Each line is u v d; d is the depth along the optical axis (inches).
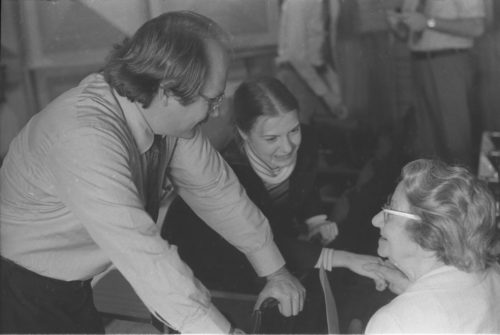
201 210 68.9
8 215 58.7
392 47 148.2
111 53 55.6
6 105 122.3
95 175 51.3
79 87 55.7
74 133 51.6
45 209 57.5
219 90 52.9
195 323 54.6
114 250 52.6
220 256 78.1
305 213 95.7
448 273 50.0
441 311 48.4
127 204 52.0
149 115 54.6
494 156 112.0
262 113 80.2
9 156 58.1
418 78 145.1
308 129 95.7
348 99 148.9
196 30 51.0
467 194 48.8
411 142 134.7
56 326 62.1
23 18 126.6
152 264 52.6
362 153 131.9
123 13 110.9
